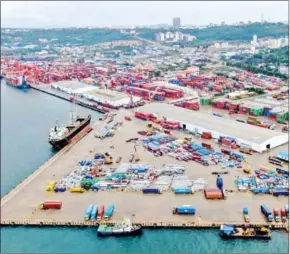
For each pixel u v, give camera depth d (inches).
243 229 4151.1
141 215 4498.0
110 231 4205.2
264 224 4232.3
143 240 4131.4
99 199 4928.6
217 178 5036.9
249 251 3892.7
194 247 3988.7
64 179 5526.6
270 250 3892.7
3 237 4271.7
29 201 4987.7
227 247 3969.0
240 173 5561.0
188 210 4456.2
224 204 4690.0
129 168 5733.3
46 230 4377.5
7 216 4630.9
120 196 4977.9
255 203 4694.9
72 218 4515.3
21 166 6451.8
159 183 5226.4
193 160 6097.4
